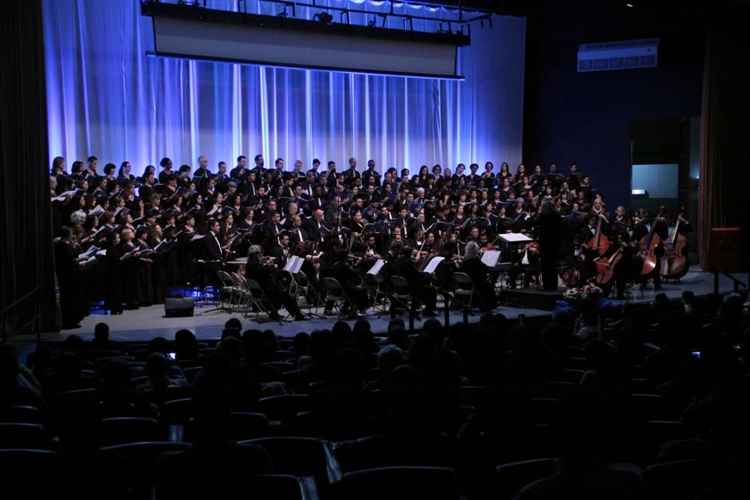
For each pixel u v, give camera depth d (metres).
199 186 15.46
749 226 17.75
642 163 20.97
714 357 4.81
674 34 20.09
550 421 3.89
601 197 18.19
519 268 14.66
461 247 14.70
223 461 2.71
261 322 11.89
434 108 21.77
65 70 16.56
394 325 6.98
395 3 20.38
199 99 18.23
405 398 3.82
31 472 2.90
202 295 14.76
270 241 14.12
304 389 5.75
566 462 2.23
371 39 18.20
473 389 5.10
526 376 5.49
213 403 2.79
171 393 5.25
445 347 5.28
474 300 12.36
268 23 16.81
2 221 10.70
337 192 16.59
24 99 10.84
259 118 19.00
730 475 2.45
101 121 17.02
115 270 12.59
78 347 7.32
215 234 14.05
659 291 14.46
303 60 17.48
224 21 16.33
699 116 19.92
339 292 12.28
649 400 4.59
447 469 2.64
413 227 15.31
